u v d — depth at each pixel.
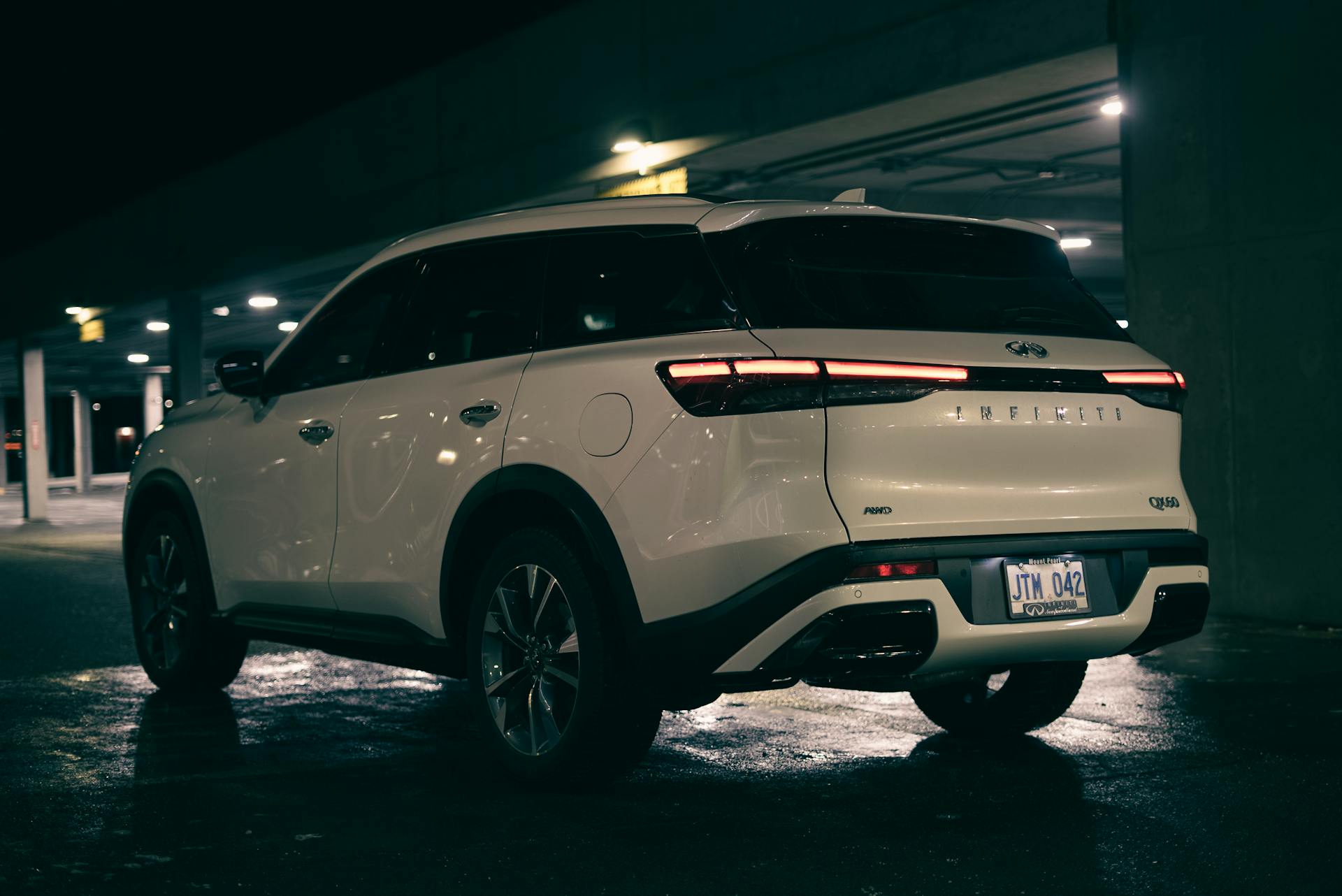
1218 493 9.02
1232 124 8.89
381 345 5.49
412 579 5.08
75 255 26.05
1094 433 4.53
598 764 4.54
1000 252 4.85
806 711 6.07
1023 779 4.82
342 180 18.61
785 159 13.93
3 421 54.97
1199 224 9.08
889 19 11.56
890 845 4.04
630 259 4.69
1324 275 8.48
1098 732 5.57
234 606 6.11
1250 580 8.88
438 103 16.84
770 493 4.11
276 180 19.98
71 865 3.89
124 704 6.43
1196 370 9.12
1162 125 9.27
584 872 3.81
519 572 4.73
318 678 7.17
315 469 5.55
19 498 42.88
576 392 4.56
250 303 25.09
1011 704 5.36
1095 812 4.38
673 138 13.78
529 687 4.74
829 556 4.06
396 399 5.24
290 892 3.66
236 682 7.04
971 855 3.93
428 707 6.33
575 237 4.90
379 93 17.83
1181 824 4.24
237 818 4.39
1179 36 9.14
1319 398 8.52
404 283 5.50
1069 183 17.31
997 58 10.70
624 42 14.27
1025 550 4.34
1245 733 5.54
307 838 4.16
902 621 4.13
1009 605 4.31
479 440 4.82
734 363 4.18
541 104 15.33
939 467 4.25
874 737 5.53
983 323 4.54
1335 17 8.38
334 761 5.21
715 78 13.29
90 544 18.94
